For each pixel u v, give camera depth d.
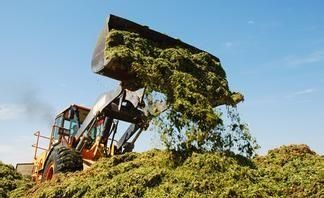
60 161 8.88
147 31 8.85
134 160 7.53
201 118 7.20
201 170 6.33
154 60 7.94
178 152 7.03
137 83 8.36
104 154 9.66
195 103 7.42
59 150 9.18
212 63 8.95
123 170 7.03
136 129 9.68
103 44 8.41
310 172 6.25
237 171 6.33
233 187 5.84
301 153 7.25
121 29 8.63
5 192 8.88
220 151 7.27
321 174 6.02
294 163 6.74
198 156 6.62
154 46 8.62
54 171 8.92
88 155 9.83
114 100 9.30
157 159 7.16
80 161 9.05
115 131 9.82
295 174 6.31
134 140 9.67
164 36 9.01
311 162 6.71
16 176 10.23
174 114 7.27
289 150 7.43
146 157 7.54
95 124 9.91
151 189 6.26
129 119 9.58
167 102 7.49
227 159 6.66
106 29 8.49
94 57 8.53
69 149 9.22
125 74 8.14
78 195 6.70
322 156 7.14
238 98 8.44
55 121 12.03
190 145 7.08
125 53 7.76
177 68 8.05
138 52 8.02
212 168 6.37
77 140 10.29
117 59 7.70
